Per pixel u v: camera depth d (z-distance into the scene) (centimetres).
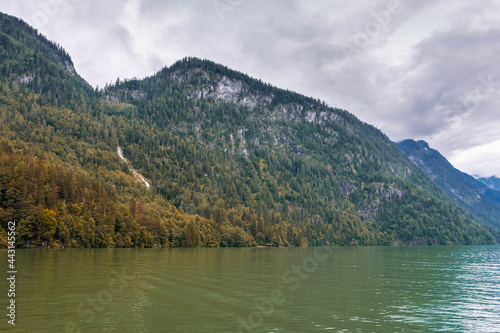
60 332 2605
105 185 18825
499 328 3055
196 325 2855
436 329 2992
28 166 12950
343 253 14188
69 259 7594
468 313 3556
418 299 4203
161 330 2708
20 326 2722
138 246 14462
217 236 18625
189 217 19850
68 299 3631
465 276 6556
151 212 17625
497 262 10312
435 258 11725
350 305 3744
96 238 12825
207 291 4234
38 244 11131
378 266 8144
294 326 2922
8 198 11462
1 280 4681
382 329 2934
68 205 12862
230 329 2786
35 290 4038
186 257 9369
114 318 2994
